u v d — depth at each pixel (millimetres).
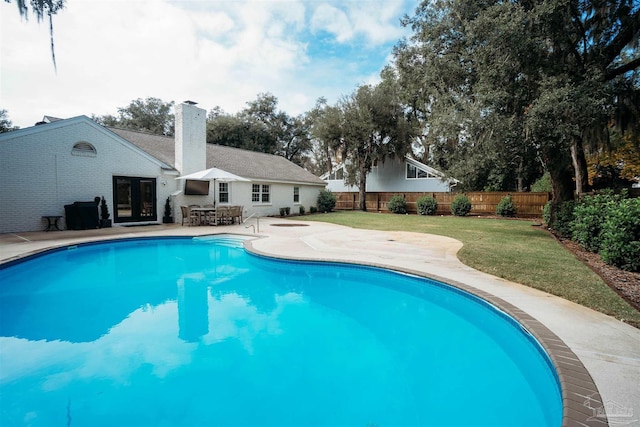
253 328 4512
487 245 8930
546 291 4910
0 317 4801
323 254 7875
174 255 9102
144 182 13398
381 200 24469
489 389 3148
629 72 10125
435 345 4070
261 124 35438
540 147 9289
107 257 8688
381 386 3172
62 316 4844
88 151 11695
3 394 2910
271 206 19797
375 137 23984
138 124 35125
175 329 4422
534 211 18281
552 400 2891
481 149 9367
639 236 6043
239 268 7840
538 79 8930
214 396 2975
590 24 9547
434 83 12250
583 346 3131
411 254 7883
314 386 3164
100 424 2576
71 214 11133
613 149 13961
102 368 3389
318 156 32156
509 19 8375
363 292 6188
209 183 15547
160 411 2750
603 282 5266
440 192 21812
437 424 2660
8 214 10125
